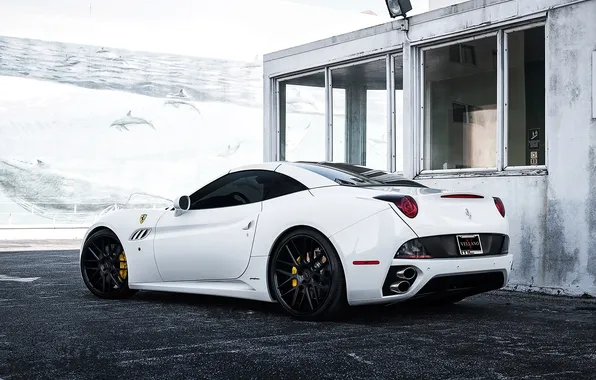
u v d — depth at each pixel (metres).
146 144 41.19
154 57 40.69
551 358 3.53
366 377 3.15
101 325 4.47
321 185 4.79
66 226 28.45
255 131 43.88
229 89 42.66
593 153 6.12
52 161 38.84
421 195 4.51
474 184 7.14
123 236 5.71
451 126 7.74
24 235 21.80
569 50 6.34
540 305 5.53
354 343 3.88
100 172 40.09
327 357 3.53
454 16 7.52
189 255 5.27
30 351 3.69
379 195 4.45
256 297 4.89
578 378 3.14
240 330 4.27
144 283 5.59
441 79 7.83
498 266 4.65
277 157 10.11
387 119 8.49
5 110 37.66
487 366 3.35
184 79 41.62
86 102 39.53
